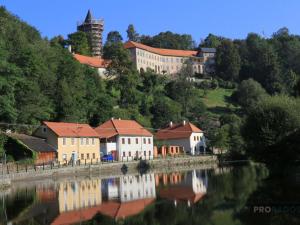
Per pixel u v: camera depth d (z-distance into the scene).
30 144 88.19
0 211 39.34
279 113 69.31
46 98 111.50
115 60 180.62
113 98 160.00
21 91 101.19
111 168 91.62
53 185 61.91
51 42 170.12
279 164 63.94
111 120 119.69
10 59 106.38
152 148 125.19
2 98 82.62
